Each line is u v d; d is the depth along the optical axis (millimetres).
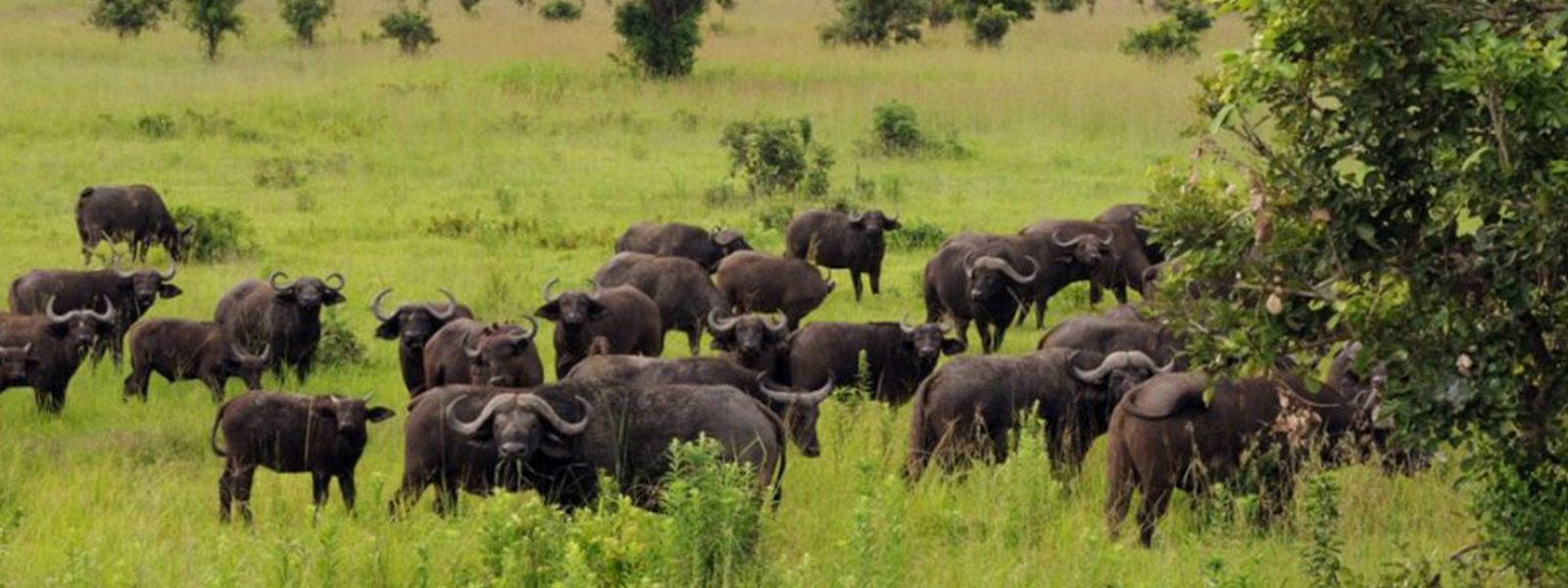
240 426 50812
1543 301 35062
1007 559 43938
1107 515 47781
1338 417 48781
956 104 162625
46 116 148875
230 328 72812
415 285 89125
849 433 57719
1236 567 42969
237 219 102875
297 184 125062
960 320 81500
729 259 83125
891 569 38875
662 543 39938
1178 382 47344
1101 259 83250
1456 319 34781
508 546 39781
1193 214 37219
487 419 45938
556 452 45812
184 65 190125
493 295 84938
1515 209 33750
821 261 92500
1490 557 40156
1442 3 34219
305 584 41219
